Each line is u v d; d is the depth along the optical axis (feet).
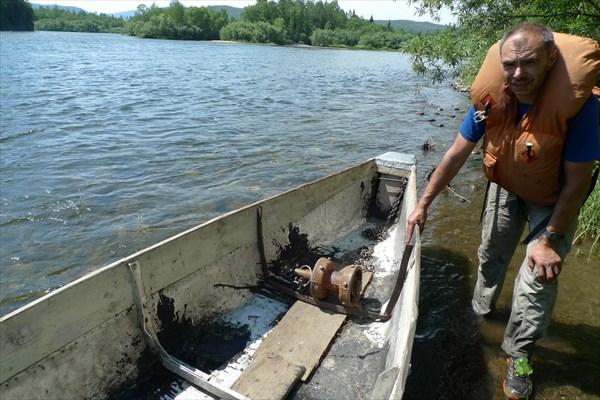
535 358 10.69
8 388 6.85
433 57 24.20
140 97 52.42
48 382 7.38
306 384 8.99
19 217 19.71
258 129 37.91
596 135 7.69
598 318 12.21
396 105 53.31
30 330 7.04
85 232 18.57
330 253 14.40
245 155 29.68
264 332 10.49
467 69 28.86
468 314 12.42
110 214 20.25
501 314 12.35
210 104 49.73
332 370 9.34
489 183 11.00
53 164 26.89
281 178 25.32
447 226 18.35
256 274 11.84
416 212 10.31
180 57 122.62
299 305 11.25
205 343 9.98
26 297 14.37
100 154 29.22
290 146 32.45
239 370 9.31
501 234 10.89
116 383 8.43
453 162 9.76
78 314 7.74
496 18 20.85
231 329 10.46
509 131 8.64
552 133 7.95
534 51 7.29
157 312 9.20
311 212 13.96
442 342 11.36
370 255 14.32
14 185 23.34
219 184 24.22
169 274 9.37
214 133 35.83
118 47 159.74
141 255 8.70
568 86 7.51
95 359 8.09
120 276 8.38
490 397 9.68
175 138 33.83
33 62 89.25
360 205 16.60
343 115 45.70
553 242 8.43
